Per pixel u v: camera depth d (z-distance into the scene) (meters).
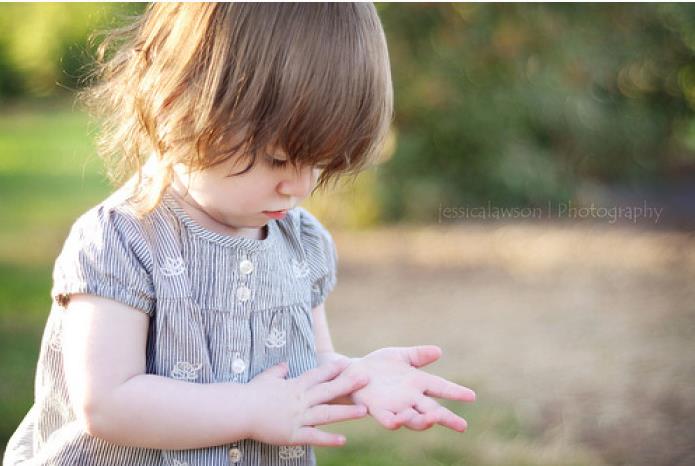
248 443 1.52
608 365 4.31
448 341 4.68
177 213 1.48
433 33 7.30
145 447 1.39
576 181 7.75
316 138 1.37
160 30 1.46
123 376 1.38
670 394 3.89
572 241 6.91
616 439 3.43
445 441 3.35
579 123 7.74
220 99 1.35
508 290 5.75
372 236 7.16
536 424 3.57
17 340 4.37
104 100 1.67
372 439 3.35
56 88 15.48
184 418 1.37
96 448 1.45
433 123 7.41
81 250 1.42
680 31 8.08
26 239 7.15
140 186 1.47
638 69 8.04
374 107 1.44
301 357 1.60
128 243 1.43
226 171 1.37
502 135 7.50
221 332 1.48
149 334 1.46
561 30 7.57
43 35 12.98
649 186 8.30
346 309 5.32
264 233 1.60
